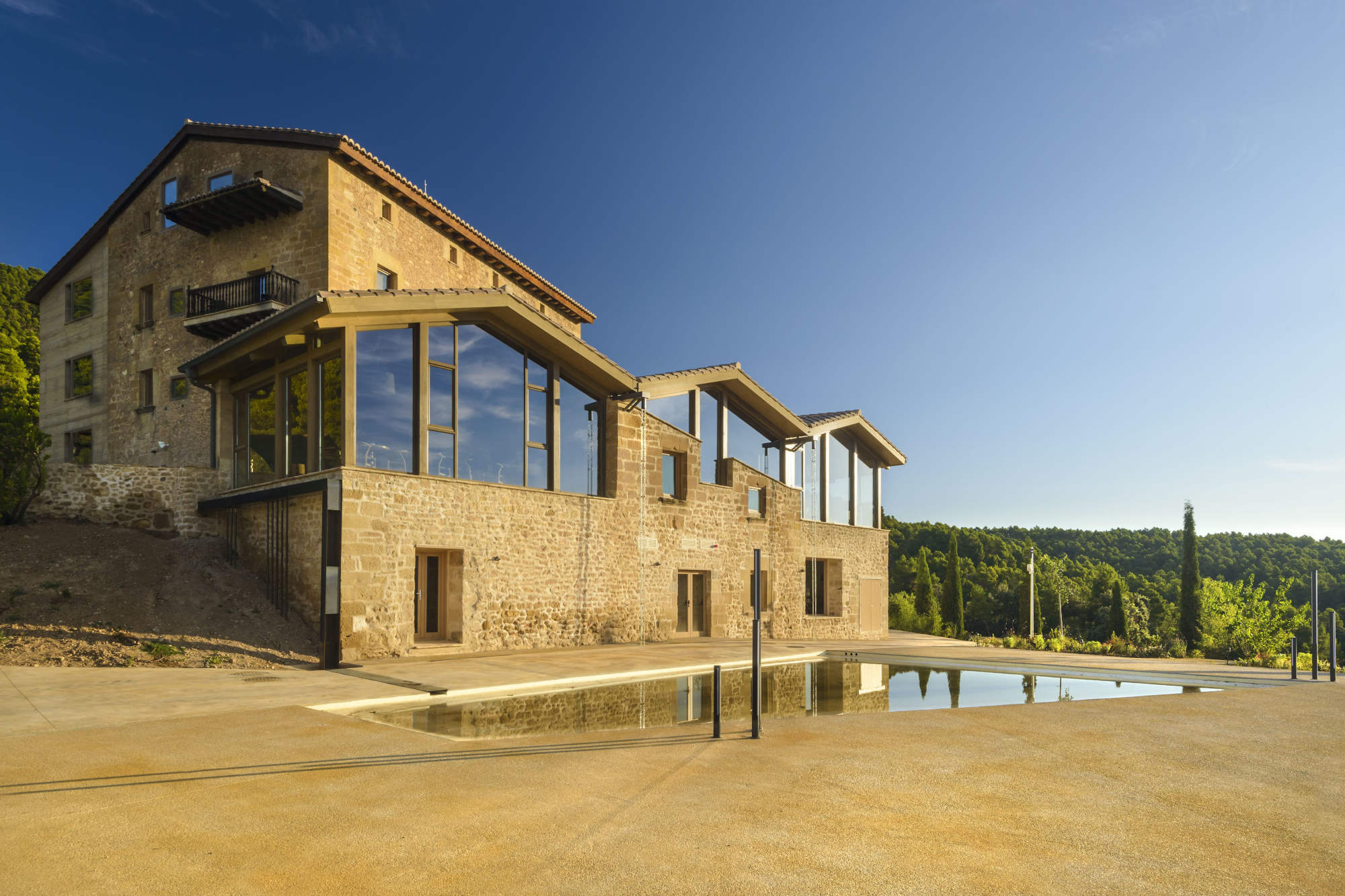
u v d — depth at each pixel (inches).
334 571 472.1
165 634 450.9
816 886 130.5
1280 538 4392.2
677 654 578.2
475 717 307.6
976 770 213.6
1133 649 1153.4
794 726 280.8
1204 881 136.0
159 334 818.2
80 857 141.3
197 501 641.0
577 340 658.8
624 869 137.3
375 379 528.4
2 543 522.9
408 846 148.1
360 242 728.3
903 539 3602.4
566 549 651.5
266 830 156.9
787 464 945.5
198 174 784.9
